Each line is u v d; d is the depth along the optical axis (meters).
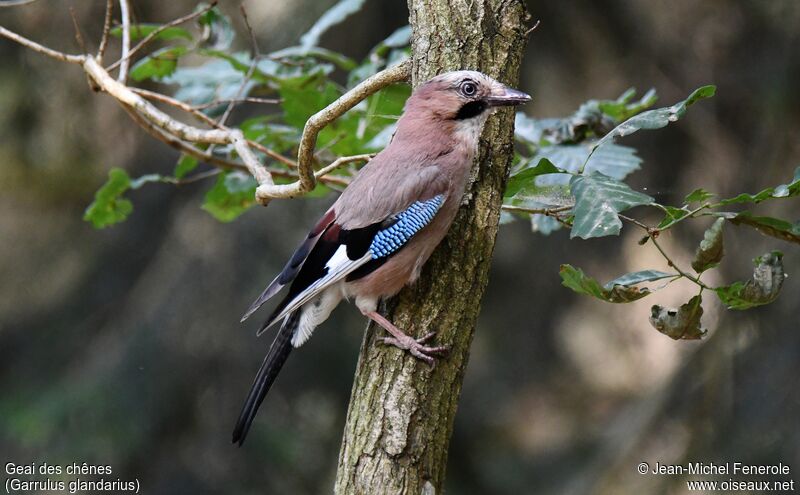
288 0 12.79
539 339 15.34
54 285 13.68
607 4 12.88
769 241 11.98
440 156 6.41
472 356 15.70
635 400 15.71
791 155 11.96
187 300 12.81
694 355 12.55
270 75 8.37
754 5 12.55
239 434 6.84
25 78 12.44
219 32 8.61
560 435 16.42
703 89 5.68
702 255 5.62
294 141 8.84
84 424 12.42
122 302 13.17
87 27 12.02
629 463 12.75
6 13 12.00
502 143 6.43
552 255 14.78
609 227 5.46
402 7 12.73
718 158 13.07
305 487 12.96
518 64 6.48
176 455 12.55
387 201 6.40
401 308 6.21
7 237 13.77
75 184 13.35
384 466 5.83
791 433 11.37
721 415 11.87
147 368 12.62
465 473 14.86
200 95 8.93
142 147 13.07
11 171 13.01
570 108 13.15
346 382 13.42
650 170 13.31
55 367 13.12
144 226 13.11
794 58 12.12
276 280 6.86
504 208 7.12
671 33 12.97
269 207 13.01
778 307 11.82
